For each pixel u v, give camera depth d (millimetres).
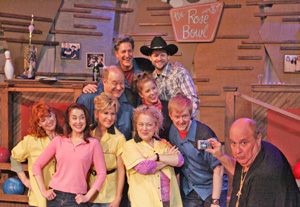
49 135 2812
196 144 2486
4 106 3629
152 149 2494
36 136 2791
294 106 3549
